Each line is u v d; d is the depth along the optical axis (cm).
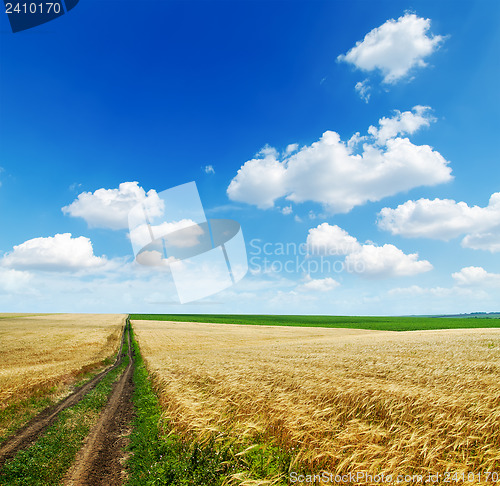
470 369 1427
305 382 1233
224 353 2955
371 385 1066
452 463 578
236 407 1041
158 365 2283
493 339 3186
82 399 1541
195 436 851
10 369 2386
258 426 846
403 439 665
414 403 905
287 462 693
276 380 1338
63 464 793
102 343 4462
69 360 3014
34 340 4669
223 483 613
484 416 809
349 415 934
